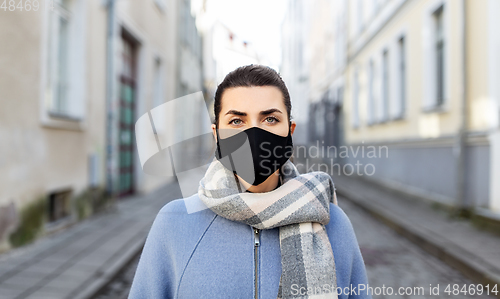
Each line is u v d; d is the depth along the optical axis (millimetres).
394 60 9336
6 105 3867
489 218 5254
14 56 3977
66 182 5117
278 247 992
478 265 3709
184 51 12227
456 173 6371
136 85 8453
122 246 4270
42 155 4523
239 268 953
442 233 5051
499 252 4145
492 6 5512
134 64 8391
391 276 3746
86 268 3559
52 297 2912
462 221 5863
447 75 6852
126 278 3545
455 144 6363
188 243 980
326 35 16125
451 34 6730
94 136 6023
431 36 7609
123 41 7656
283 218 970
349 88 13086
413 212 6582
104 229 5055
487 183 5602
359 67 12219
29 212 4277
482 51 5812
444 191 6797
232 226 1000
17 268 3516
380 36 10320
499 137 5273
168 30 10375
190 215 1021
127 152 8008
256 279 953
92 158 5863
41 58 4465
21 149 4121
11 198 3961
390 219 6012
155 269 988
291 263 947
